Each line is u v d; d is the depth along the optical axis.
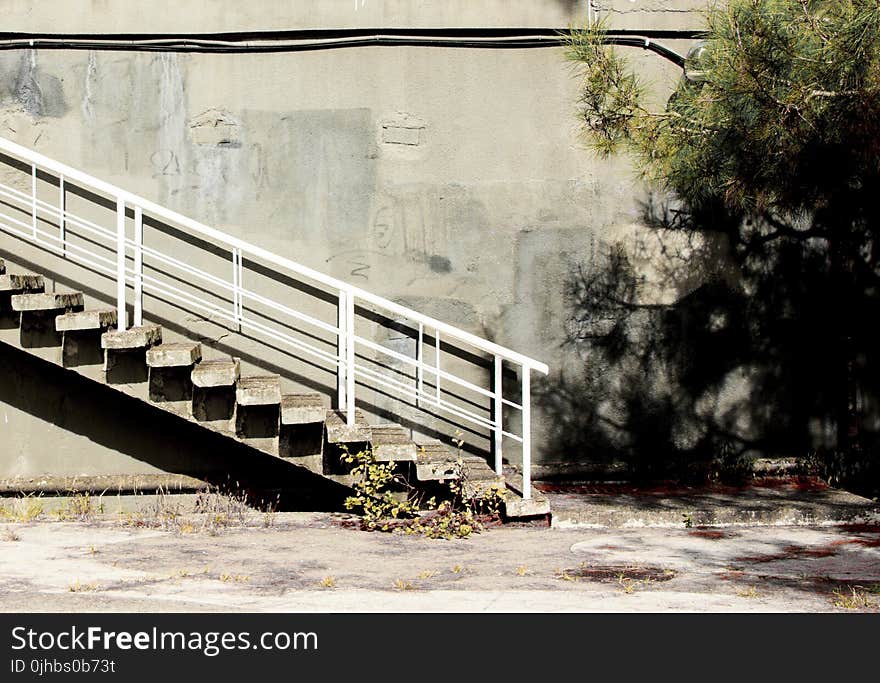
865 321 10.31
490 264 9.92
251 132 9.72
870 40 6.85
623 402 10.07
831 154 7.42
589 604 6.22
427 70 9.83
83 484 9.48
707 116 7.62
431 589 6.57
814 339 10.29
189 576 6.82
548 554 7.64
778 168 7.55
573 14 9.84
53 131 9.58
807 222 10.23
